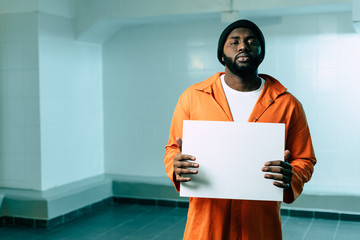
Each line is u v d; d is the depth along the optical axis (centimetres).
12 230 407
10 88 450
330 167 466
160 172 528
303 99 470
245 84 163
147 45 523
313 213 441
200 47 503
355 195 426
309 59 464
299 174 156
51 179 459
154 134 528
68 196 440
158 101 523
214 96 166
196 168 153
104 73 543
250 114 161
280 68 475
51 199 417
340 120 459
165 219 443
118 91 539
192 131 154
